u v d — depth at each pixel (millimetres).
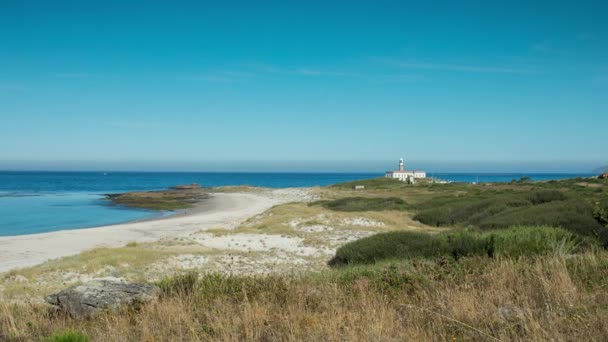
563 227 20906
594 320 5305
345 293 8445
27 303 10602
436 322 6066
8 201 82062
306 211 43375
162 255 22297
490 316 6020
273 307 7543
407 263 13383
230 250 25328
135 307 8125
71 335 5629
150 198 90250
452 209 38250
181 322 6938
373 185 103938
